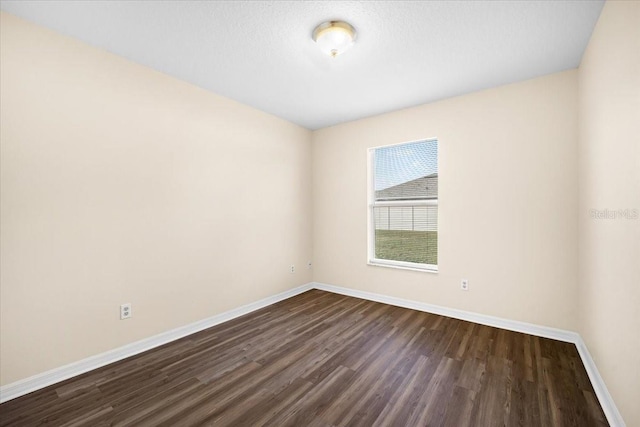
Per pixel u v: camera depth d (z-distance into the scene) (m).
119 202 2.34
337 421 1.64
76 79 2.11
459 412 1.70
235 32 2.05
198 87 2.93
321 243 4.39
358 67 2.54
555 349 2.45
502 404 1.77
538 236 2.73
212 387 1.96
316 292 4.27
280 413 1.70
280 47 2.24
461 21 1.92
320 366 2.22
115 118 2.32
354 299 3.92
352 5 1.77
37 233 1.94
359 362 2.27
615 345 1.59
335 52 2.09
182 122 2.79
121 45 2.21
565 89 2.60
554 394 1.86
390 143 3.68
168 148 2.68
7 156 1.82
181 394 1.88
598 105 1.91
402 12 1.83
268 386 1.97
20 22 1.88
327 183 4.30
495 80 2.79
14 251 1.85
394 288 3.68
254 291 3.52
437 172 3.38
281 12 1.84
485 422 1.62
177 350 2.49
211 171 3.05
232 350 2.49
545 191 2.70
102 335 2.25
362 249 3.97
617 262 1.57
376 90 3.02
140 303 2.47
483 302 3.03
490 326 2.96
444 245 3.26
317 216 4.43
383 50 2.27
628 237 1.42
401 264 3.68
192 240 2.87
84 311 2.15
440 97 3.20
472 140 3.07
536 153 2.74
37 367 1.93
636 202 1.33
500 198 2.92
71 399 1.83
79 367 2.12
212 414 1.69
